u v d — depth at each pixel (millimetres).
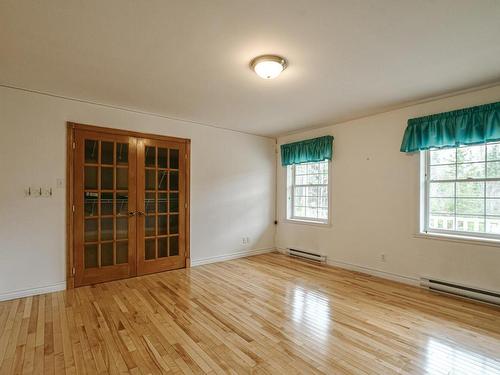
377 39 2145
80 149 3514
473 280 3123
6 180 3055
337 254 4562
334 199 4629
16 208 3107
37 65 2574
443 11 1804
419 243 3578
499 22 1920
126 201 3883
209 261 4730
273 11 1814
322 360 1993
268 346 2168
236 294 3273
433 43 2197
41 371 1860
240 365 1933
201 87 3090
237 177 5129
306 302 3043
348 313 2768
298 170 5457
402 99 3467
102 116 3688
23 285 3137
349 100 3508
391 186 3877
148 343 2199
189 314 2725
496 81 2908
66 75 2787
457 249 3252
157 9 1793
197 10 1804
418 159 3596
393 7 1766
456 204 3350
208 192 4738
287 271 4262
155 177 4145
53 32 2049
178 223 4402
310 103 3623
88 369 1881
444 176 3451
